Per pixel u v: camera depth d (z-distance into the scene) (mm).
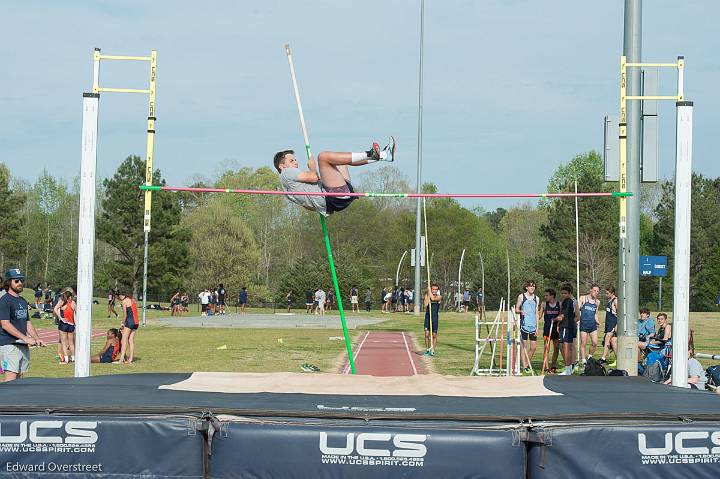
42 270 87312
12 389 6922
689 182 10711
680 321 10711
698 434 5699
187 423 5727
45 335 30594
